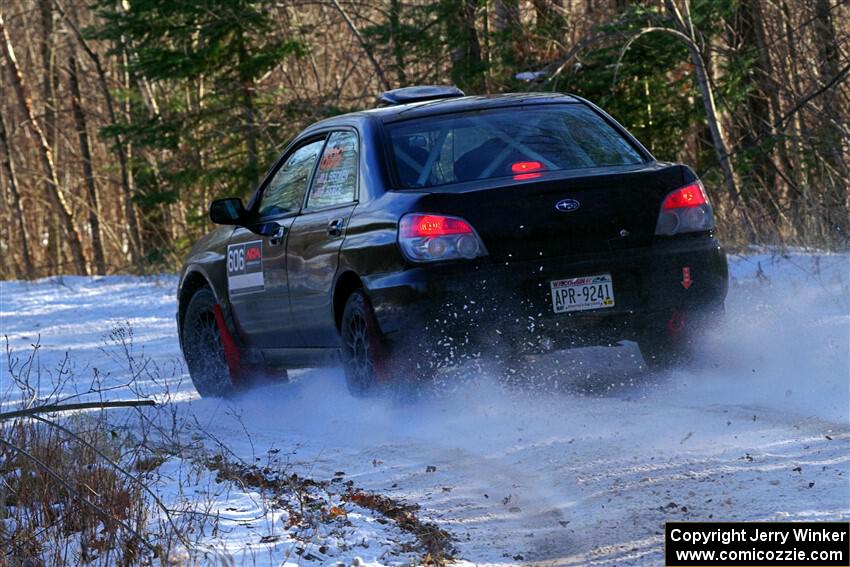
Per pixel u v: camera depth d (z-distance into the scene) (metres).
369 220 20.42
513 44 60.81
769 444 16.38
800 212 40.75
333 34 82.38
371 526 14.25
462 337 19.30
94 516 14.09
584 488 15.36
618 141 21.58
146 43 71.50
